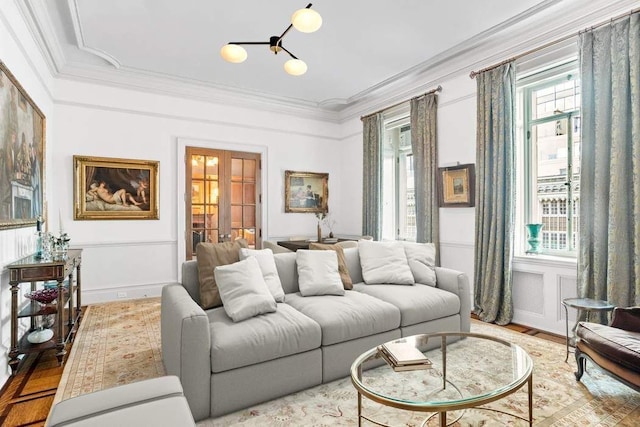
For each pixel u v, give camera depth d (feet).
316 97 18.26
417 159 15.38
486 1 9.98
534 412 6.45
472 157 13.29
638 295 8.68
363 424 6.10
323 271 9.71
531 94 12.33
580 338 7.48
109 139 14.71
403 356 5.84
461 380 5.32
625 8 9.25
